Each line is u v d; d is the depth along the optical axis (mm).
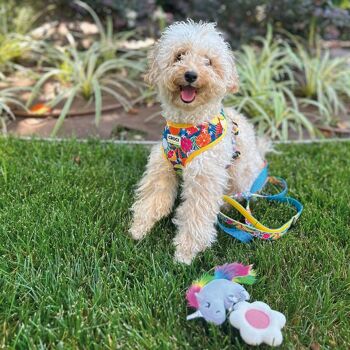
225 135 668
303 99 1230
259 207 781
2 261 611
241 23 1357
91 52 1276
